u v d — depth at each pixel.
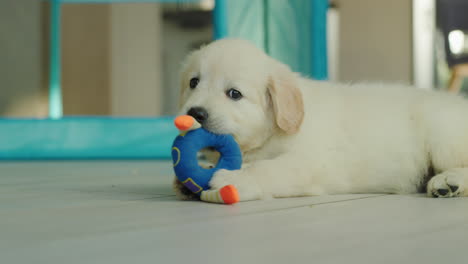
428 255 1.00
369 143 2.08
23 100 7.13
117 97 9.65
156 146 5.18
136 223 1.38
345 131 2.09
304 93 2.17
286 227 1.31
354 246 1.08
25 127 5.13
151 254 1.02
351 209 1.62
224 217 1.47
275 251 1.04
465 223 1.36
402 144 2.13
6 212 1.60
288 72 2.10
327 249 1.06
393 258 0.98
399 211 1.58
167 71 10.05
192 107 1.89
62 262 0.96
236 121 1.92
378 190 2.09
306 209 1.62
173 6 9.91
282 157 1.93
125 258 0.99
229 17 4.91
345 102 2.21
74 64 9.33
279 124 1.97
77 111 9.39
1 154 5.11
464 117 2.16
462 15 6.00
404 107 2.22
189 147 1.79
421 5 6.94
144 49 9.72
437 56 6.96
